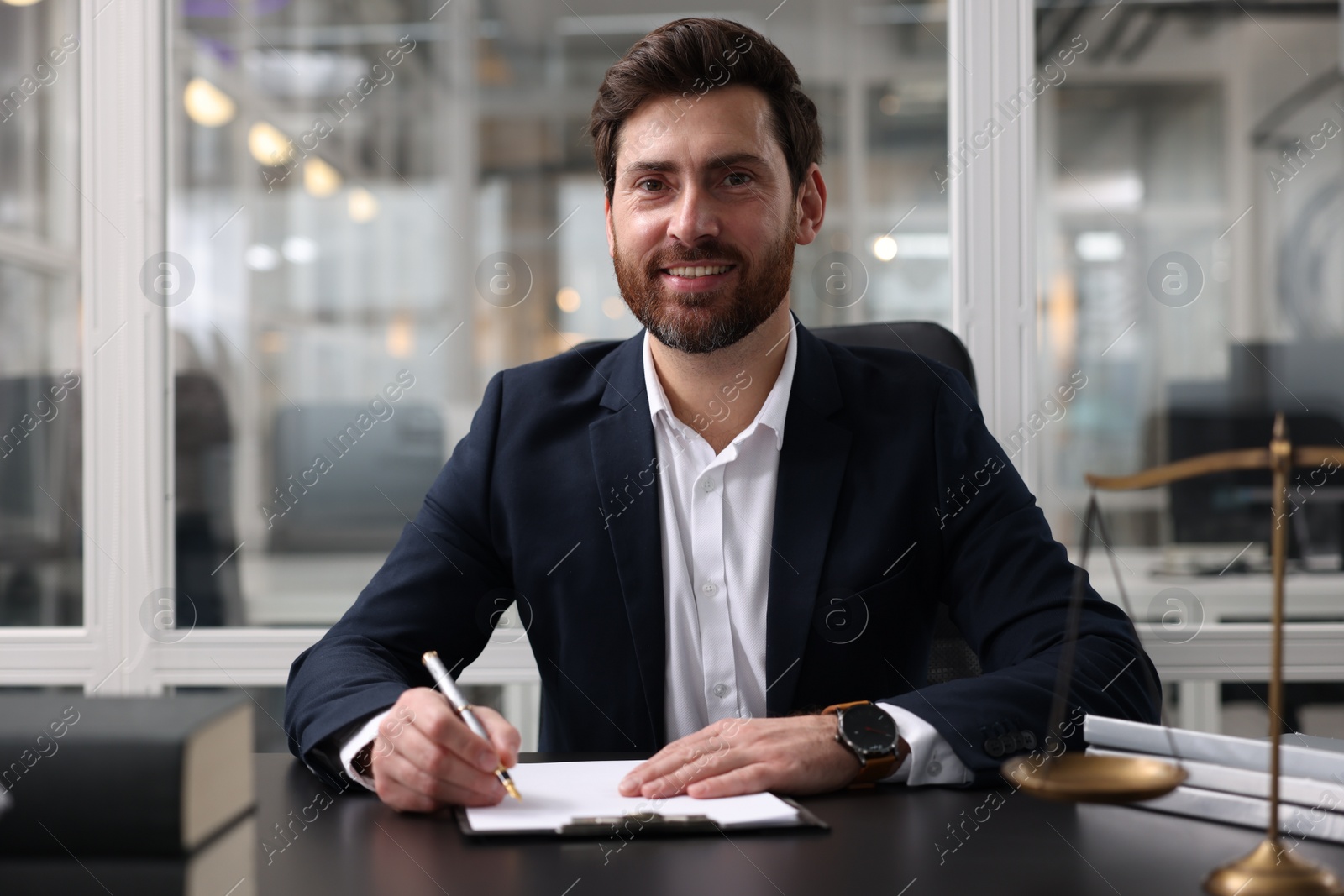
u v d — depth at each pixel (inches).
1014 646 43.4
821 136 53.8
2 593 78.7
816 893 23.2
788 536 47.0
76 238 82.3
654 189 48.4
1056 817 29.2
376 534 103.7
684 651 47.8
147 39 75.6
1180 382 98.6
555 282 119.7
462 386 115.2
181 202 92.4
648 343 52.4
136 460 75.5
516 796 30.8
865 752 32.4
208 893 22.8
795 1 102.1
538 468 50.4
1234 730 76.1
